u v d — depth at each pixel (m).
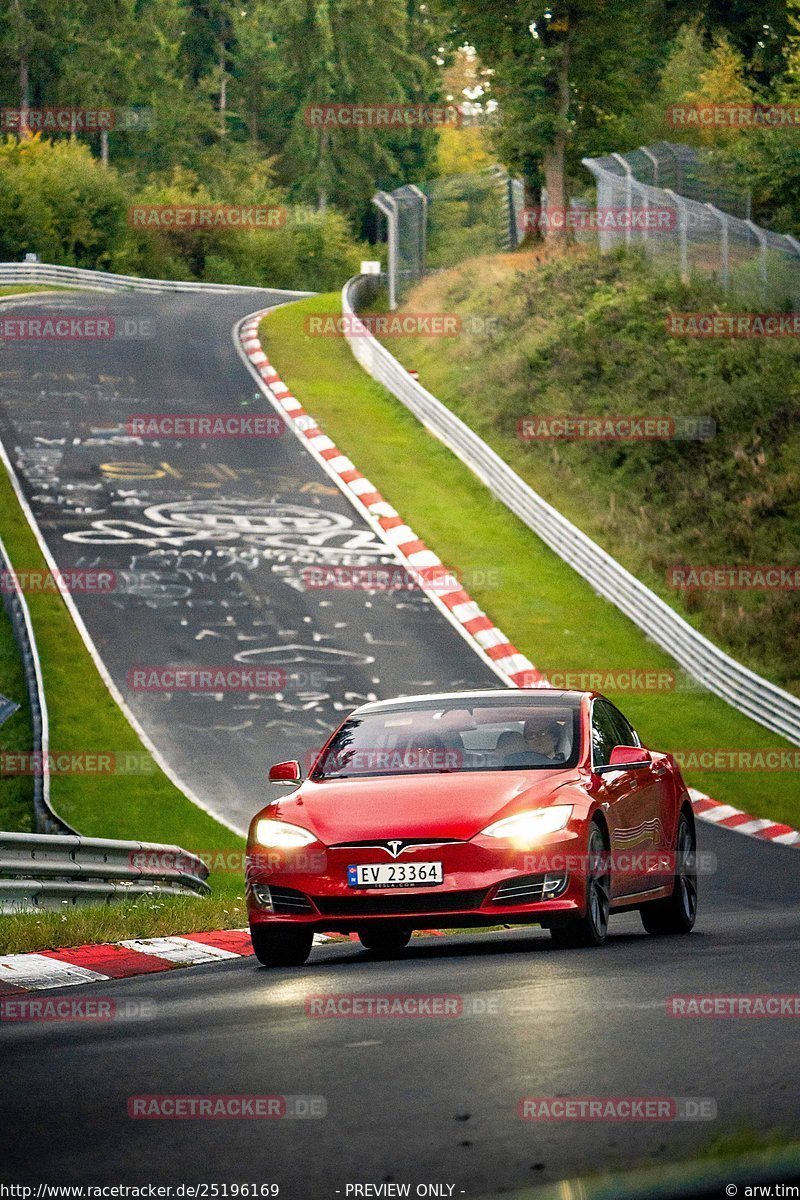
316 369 151.62
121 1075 15.87
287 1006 21.05
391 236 180.62
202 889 47.59
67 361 149.38
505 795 28.83
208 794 69.31
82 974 27.62
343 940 36.97
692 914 34.69
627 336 138.88
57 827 64.12
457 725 31.80
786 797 74.69
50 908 37.22
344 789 29.83
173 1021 20.17
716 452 120.75
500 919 27.86
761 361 129.25
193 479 116.12
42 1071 16.36
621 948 28.70
